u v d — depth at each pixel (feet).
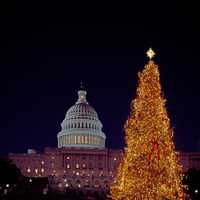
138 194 192.44
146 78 197.16
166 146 193.36
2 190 540.52
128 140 197.77
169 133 197.47
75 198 555.28
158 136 192.54
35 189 603.26
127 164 196.54
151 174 191.83
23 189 588.91
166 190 191.31
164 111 196.44
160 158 191.83
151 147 192.54
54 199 527.40
